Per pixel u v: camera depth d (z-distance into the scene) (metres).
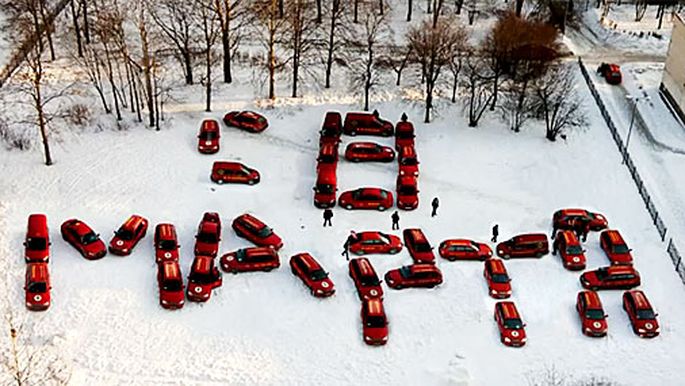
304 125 97.38
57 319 73.06
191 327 73.44
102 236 81.19
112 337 72.00
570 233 82.62
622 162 95.62
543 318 76.00
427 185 90.62
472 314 75.94
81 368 69.38
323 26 108.62
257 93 101.06
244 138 94.88
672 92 105.81
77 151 91.00
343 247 82.12
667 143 99.94
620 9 127.81
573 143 97.88
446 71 105.69
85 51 104.19
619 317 76.44
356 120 96.56
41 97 96.81
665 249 84.00
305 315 75.12
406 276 77.62
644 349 73.69
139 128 94.81
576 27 122.56
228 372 70.06
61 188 86.19
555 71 101.56
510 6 120.38
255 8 106.69
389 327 74.25
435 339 73.62
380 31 113.06
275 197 87.56
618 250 81.56
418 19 116.81
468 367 71.25
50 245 79.88
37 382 67.81
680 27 103.38
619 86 109.94
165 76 102.12
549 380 70.44
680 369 72.06
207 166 90.62
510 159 94.94
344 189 89.38
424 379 70.31
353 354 72.06
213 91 100.81
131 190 86.75
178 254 79.38
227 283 77.38
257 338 72.88
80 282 76.50
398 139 95.00
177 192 87.06
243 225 81.94
